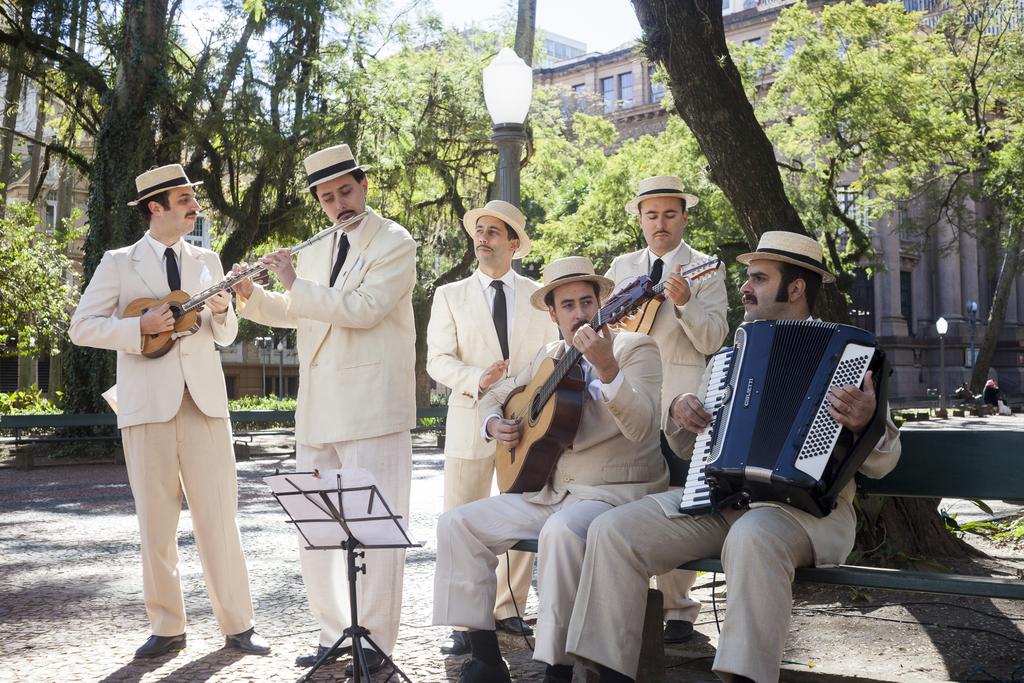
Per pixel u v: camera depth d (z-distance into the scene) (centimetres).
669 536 332
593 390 384
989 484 358
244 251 2042
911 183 2888
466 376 470
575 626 325
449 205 2412
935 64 2766
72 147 2136
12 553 707
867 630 453
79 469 1427
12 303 2091
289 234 2120
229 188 2200
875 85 2572
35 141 2045
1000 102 3012
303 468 440
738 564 303
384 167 2098
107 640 455
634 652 324
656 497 348
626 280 395
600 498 371
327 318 414
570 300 387
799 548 310
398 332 439
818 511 306
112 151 1734
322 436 427
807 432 302
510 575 477
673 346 488
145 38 1759
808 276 348
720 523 342
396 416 428
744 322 347
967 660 398
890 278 5531
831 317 618
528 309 499
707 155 605
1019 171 2598
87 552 711
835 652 416
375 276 426
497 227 494
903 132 2580
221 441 449
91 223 1734
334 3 1995
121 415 435
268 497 1070
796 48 2770
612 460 383
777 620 298
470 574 371
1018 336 6059
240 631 440
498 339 493
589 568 328
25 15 1780
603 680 323
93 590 574
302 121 1930
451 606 367
